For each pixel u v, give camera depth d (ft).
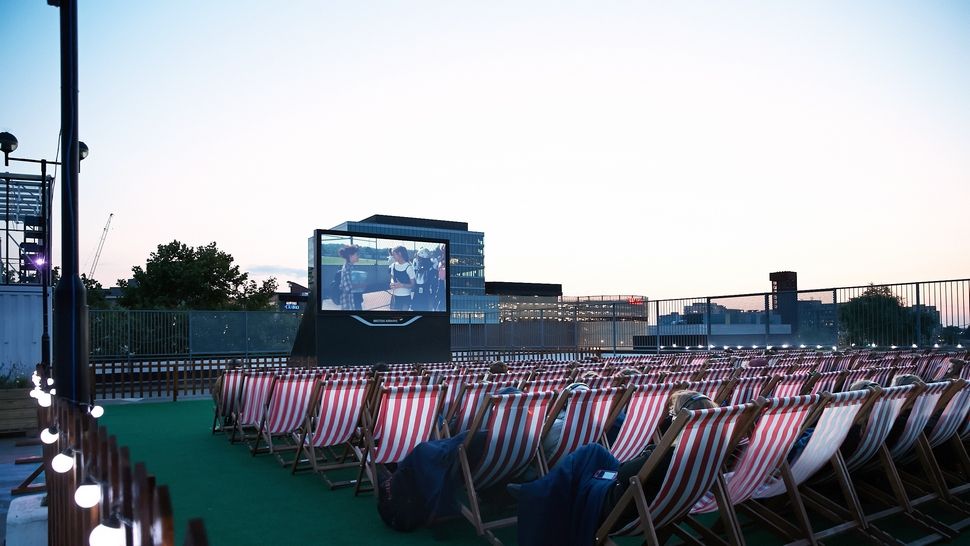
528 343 74.38
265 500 17.39
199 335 62.44
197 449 25.66
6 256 61.57
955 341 45.24
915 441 15.08
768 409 10.48
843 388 19.81
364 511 16.17
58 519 10.57
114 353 58.90
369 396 20.01
